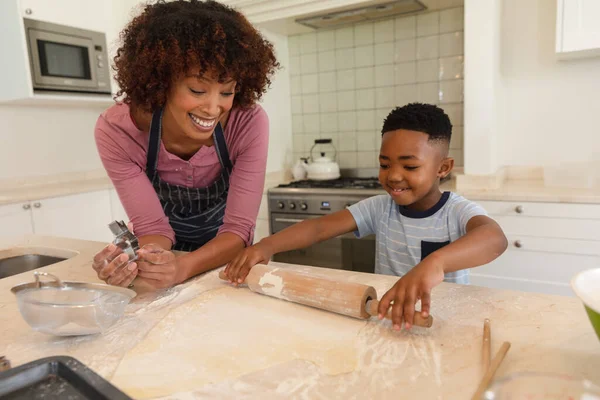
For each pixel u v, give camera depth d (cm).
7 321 79
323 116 306
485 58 208
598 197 181
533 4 228
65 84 259
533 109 236
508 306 75
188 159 114
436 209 113
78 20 265
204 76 83
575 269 191
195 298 85
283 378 57
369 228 126
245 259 93
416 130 104
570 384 40
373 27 279
